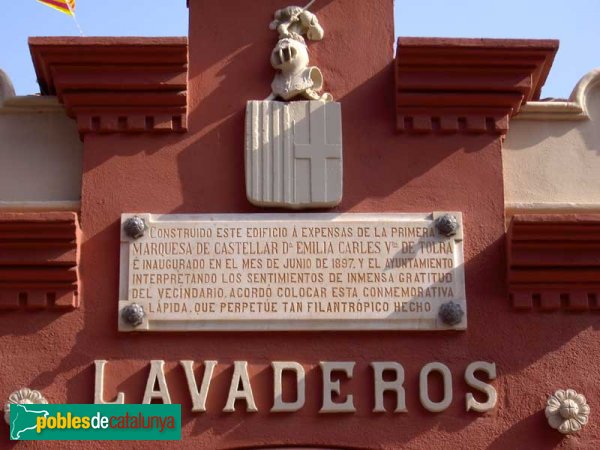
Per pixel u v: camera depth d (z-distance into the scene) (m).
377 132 13.17
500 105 13.18
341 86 13.34
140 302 12.41
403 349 12.42
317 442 12.11
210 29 13.50
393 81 13.34
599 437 12.27
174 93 13.05
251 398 12.16
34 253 12.48
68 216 12.37
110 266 12.65
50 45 12.80
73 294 12.52
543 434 12.26
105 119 13.09
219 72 13.35
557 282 12.61
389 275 12.53
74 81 12.98
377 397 12.22
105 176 12.95
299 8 13.51
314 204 12.75
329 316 12.36
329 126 13.02
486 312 12.59
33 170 13.28
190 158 13.03
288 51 13.21
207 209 12.86
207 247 12.56
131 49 12.88
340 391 12.25
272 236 12.59
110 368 12.30
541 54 13.03
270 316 12.35
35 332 12.43
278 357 12.34
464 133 13.20
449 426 12.22
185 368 12.26
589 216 12.39
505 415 12.29
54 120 13.47
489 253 12.80
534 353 12.48
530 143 13.48
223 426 12.13
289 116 13.02
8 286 12.49
